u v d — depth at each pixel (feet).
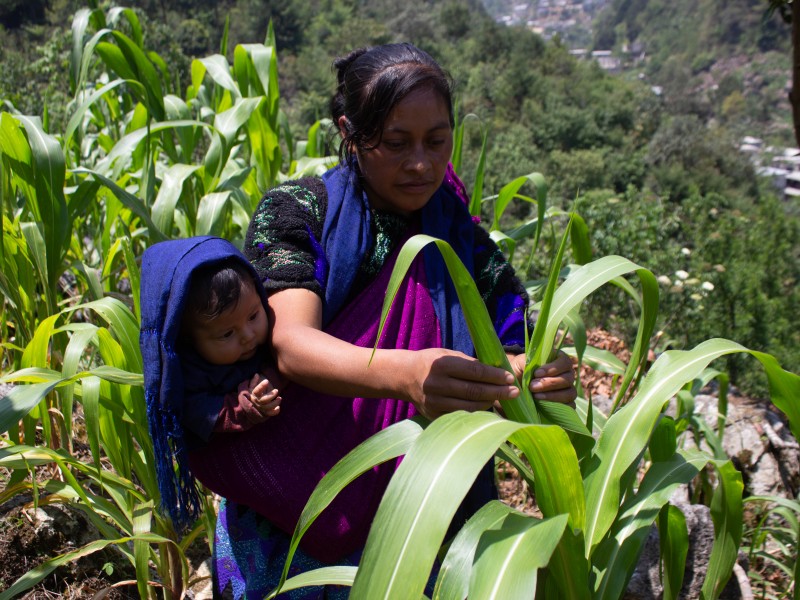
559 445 3.87
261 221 5.14
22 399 5.49
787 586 8.61
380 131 4.71
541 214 8.02
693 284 17.79
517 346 5.20
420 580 3.20
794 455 10.86
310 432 4.92
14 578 6.61
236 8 225.15
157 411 4.83
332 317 5.03
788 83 401.08
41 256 7.80
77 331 6.49
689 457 5.30
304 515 3.92
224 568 5.40
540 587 4.58
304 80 193.26
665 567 5.81
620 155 168.04
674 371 4.71
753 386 21.09
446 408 4.12
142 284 4.99
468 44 262.26
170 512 5.07
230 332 4.74
